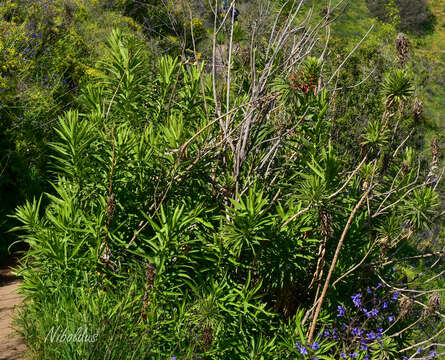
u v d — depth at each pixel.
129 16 13.97
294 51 4.51
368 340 4.59
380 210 4.99
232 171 4.69
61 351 3.46
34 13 11.09
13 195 7.80
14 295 5.23
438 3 37.44
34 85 9.35
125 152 4.27
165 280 3.80
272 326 4.19
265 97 4.27
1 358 3.57
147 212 4.27
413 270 7.17
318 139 4.79
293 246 4.24
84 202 4.54
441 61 29.09
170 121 4.43
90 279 4.03
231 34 4.42
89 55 12.00
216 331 3.77
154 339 3.70
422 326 5.11
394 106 4.66
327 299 4.74
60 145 4.47
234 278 4.41
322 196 3.91
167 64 5.14
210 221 4.45
